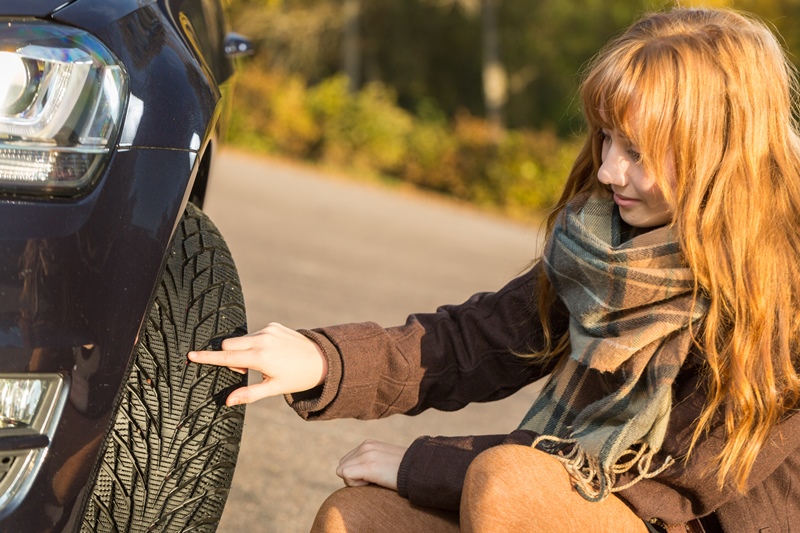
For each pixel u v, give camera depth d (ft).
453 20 83.41
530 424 5.28
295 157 51.03
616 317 4.84
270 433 9.24
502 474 4.60
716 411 4.76
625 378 4.78
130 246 4.43
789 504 4.84
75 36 4.43
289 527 7.20
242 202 28.45
